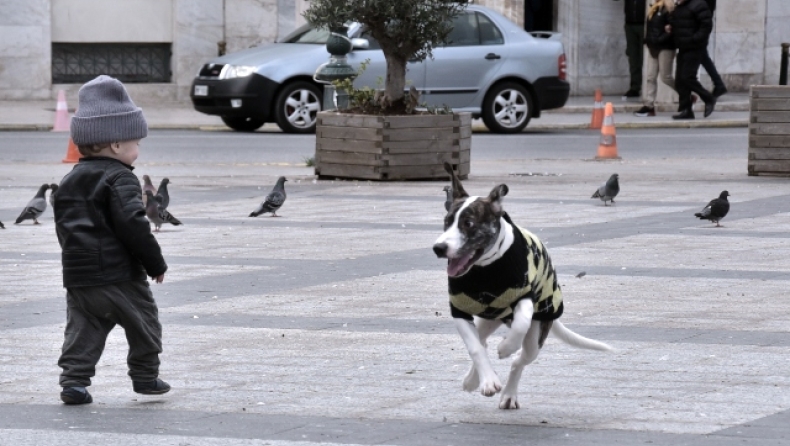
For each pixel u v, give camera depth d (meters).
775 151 19.91
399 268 12.17
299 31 27.62
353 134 19.30
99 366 8.62
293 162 22.23
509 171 20.98
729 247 13.34
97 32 32.44
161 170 20.83
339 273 11.92
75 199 7.46
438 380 8.18
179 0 32.41
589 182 19.22
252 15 32.78
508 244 6.89
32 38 31.56
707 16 29.44
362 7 19.14
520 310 6.93
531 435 6.89
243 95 25.56
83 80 32.56
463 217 6.82
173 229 14.66
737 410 7.38
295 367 8.52
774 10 35.38
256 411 7.41
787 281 11.52
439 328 9.69
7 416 7.30
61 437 6.83
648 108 30.75
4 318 10.00
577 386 8.01
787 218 15.41
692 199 17.16
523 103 27.11
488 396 7.26
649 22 30.11
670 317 10.00
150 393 7.68
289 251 13.13
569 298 10.73
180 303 10.59
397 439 6.81
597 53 35.19
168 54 33.09
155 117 29.22
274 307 10.45
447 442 6.75
